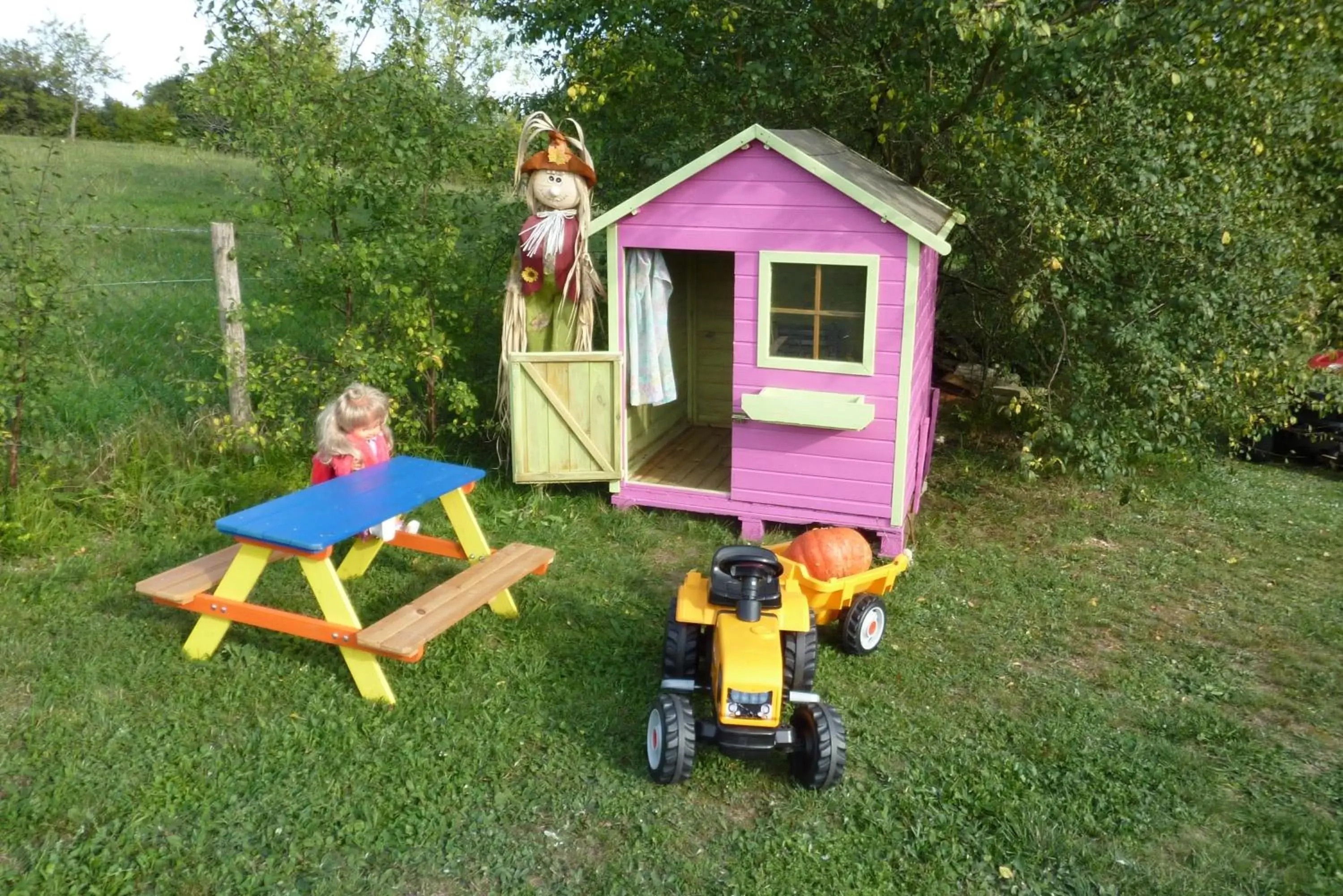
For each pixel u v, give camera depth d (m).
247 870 3.86
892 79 9.11
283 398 7.96
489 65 8.44
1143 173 7.68
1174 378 8.01
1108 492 9.23
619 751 4.75
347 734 4.73
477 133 8.30
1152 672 5.86
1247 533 8.39
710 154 7.02
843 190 6.84
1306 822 4.40
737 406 7.56
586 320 7.93
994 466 9.89
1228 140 8.50
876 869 4.01
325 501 5.36
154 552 6.75
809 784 4.48
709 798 4.45
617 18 9.79
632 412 8.48
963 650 6.03
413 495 5.50
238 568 5.19
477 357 9.88
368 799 4.30
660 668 5.53
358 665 5.04
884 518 7.38
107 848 3.92
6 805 4.13
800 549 5.91
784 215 7.11
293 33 7.64
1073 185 8.23
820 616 5.81
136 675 5.18
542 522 7.68
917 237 6.75
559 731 4.89
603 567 6.93
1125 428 8.10
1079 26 7.30
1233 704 5.54
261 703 4.99
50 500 6.99
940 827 4.29
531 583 6.59
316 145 7.64
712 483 8.12
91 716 4.81
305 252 8.02
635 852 4.05
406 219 7.95
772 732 4.40
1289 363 8.83
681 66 10.31
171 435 7.99
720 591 4.76
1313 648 6.28
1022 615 6.56
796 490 7.57
